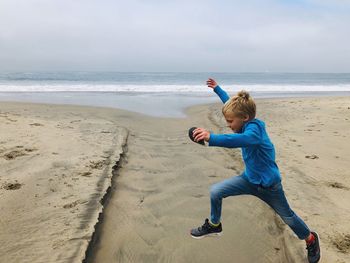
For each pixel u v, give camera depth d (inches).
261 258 142.9
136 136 340.2
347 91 1079.6
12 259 128.4
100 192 190.1
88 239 143.3
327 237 150.5
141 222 168.7
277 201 121.7
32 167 221.9
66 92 844.6
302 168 239.9
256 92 1005.8
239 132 122.2
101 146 281.4
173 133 363.6
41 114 438.9
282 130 371.6
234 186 124.5
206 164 257.8
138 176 229.5
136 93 841.5
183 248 147.9
